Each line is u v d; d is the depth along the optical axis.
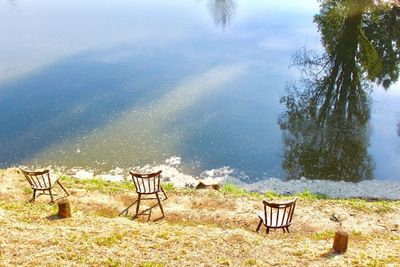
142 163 25.38
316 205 17.22
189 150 27.00
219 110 32.75
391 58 41.75
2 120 30.84
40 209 14.84
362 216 16.28
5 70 41.34
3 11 66.31
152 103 33.81
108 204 16.61
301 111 32.97
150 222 15.13
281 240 12.70
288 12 62.16
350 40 44.28
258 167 25.52
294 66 41.38
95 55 45.59
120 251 11.08
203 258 10.95
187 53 46.34
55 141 27.89
